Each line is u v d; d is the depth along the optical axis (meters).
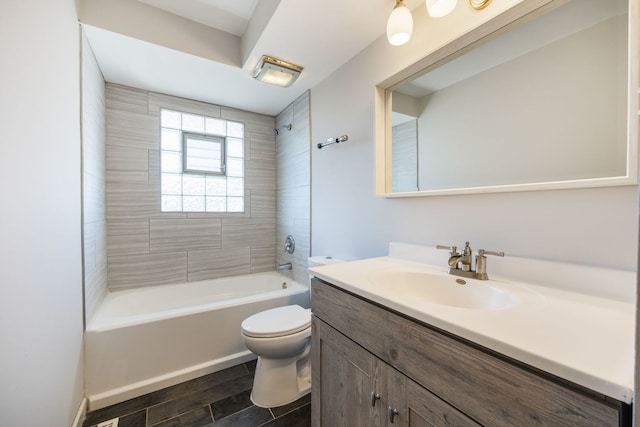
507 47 0.98
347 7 1.32
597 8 0.78
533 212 0.92
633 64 0.70
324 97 2.03
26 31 0.86
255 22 1.62
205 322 1.73
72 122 1.30
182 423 1.32
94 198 1.70
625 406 0.38
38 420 0.89
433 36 1.23
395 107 1.42
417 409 0.67
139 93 2.22
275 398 1.45
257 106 2.62
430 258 1.22
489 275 1.00
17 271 0.78
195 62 1.82
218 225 2.60
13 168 0.77
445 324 0.60
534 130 0.91
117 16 1.51
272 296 2.01
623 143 0.73
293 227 2.51
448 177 1.18
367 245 1.63
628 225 0.73
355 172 1.72
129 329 1.53
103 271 1.97
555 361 0.44
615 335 0.53
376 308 0.80
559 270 0.83
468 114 1.10
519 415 0.48
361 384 0.85
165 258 2.35
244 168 2.73
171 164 2.38
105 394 1.45
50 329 1.00
